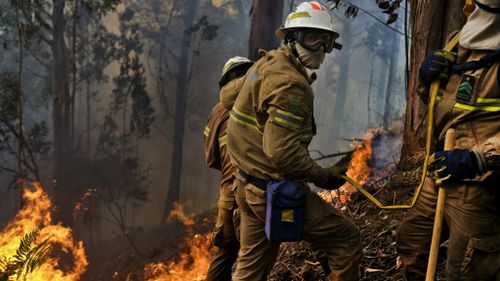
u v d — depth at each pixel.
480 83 2.17
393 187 4.61
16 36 25.14
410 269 2.70
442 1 4.54
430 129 2.34
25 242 3.93
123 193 25.95
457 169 2.11
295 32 2.48
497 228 2.19
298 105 2.34
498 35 2.11
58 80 21.33
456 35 2.43
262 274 2.79
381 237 3.90
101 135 26.38
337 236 2.61
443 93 2.33
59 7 21.14
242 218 2.79
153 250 14.17
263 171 2.53
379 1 5.45
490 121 2.16
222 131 3.40
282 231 2.45
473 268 2.23
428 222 2.56
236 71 3.38
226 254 3.50
